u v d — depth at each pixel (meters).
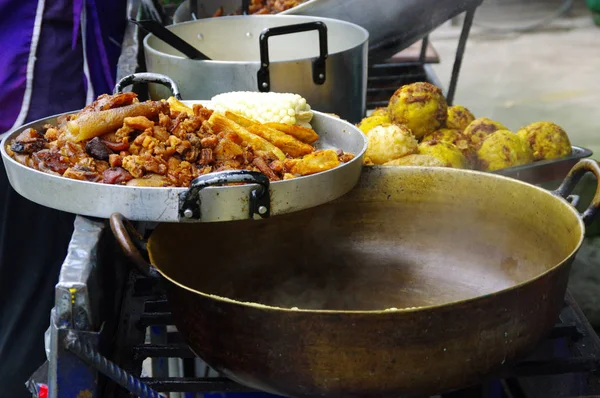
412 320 0.86
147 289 1.31
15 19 2.07
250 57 2.32
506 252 1.30
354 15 2.30
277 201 1.16
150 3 2.40
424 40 3.17
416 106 1.79
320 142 1.55
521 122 4.21
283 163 1.31
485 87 4.82
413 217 1.40
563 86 4.77
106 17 2.40
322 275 1.40
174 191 1.10
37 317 2.32
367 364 0.89
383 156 1.60
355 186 1.39
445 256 1.38
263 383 0.95
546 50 5.58
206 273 1.29
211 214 1.11
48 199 1.18
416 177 1.37
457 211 1.36
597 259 1.76
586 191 1.79
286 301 1.37
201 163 1.27
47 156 1.25
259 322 0.90
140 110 1.30
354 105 1.94
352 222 1.41
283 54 2.31
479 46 5.75
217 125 1.38
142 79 1.60
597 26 6.15
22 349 2.30
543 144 1.78
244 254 1.35
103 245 1.15
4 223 2.22
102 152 1.24
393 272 1.40
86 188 1.13
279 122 1.50
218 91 1.78
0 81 2.09
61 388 1.00
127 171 1.21
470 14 2.99
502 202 1.30
